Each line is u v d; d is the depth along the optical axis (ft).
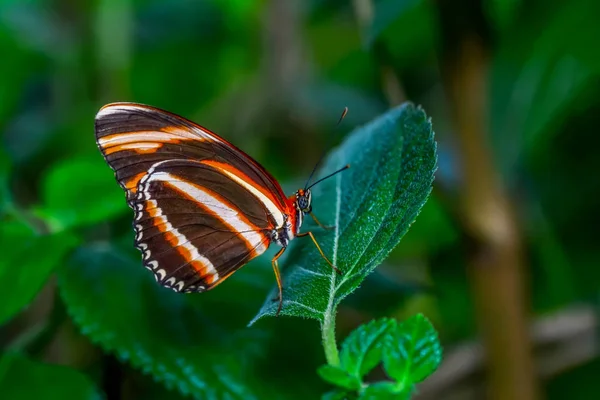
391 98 1.52
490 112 1.51
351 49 2.03
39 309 1.67
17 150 1.89
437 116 1.84
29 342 1.45
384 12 1.52
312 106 1.83
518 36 1.53
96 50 2.00
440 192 1.51
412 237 1.79
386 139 1.39
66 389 1.40
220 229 1.45
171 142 1.44
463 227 1.51
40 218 1.46
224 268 1.45
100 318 1.40
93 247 1.46
